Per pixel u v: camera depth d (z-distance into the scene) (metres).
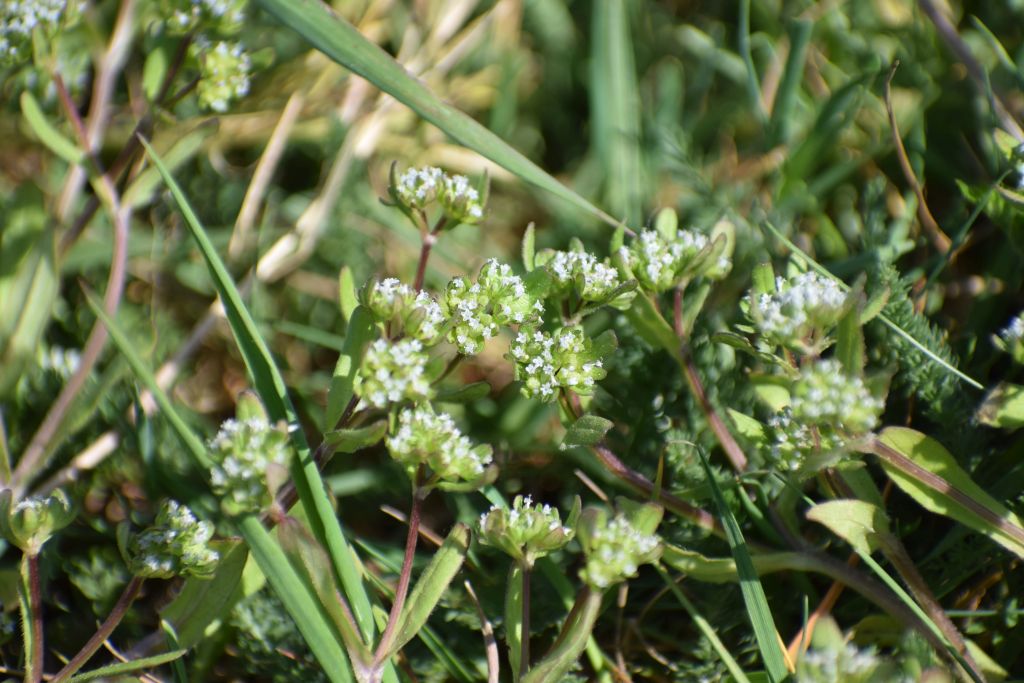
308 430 0.48
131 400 0.46
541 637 0.44
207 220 0.50
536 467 0.46
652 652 0.44
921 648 0.41
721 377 0.45
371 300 0.40
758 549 0.43
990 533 0.41
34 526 0.40
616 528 0.40
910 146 0.49
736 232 0.48
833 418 0.40
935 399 0.44
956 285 0.47
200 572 0.41
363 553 0.45
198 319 0.49
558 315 0.42
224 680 0.44
